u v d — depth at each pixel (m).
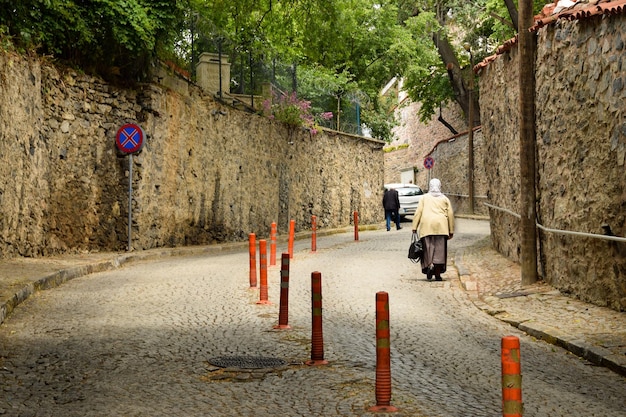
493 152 17.41
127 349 7.77
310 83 33.44
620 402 6.18
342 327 9.35
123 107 18.77
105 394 6.11
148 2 18.81
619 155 9.80
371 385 6.48
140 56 19.00
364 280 14.09
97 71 18.48
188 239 21.62
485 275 14.17
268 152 26.98
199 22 23.47
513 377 3.76
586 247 10.78
